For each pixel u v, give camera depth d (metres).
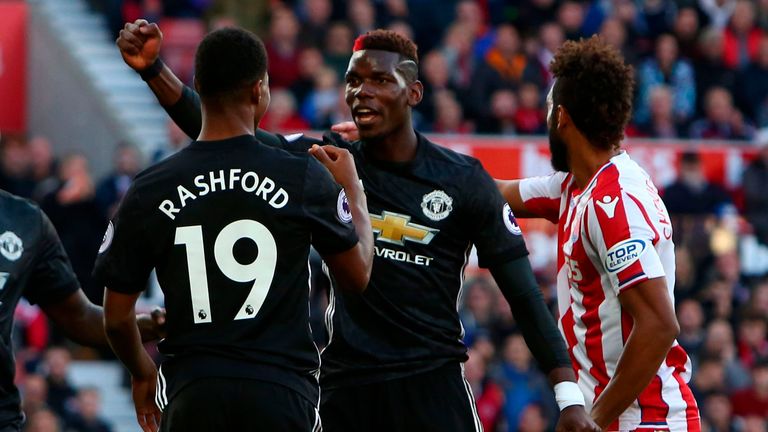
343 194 15.73
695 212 44.41
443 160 18.36
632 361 16.81
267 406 15.08
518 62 49.53
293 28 49.16
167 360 15.55
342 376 18.11
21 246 17.39
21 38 51.50
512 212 19.39
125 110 52.47
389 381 17.97
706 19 54.72
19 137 51.38
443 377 18.16
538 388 38.62
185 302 15.25
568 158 18.25
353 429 18.05
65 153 51.81
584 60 17.86
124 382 42.09
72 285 18.11
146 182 15.47
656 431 17.50
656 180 44.66
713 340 40.94
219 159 15.44
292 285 15.37
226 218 15.27
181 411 15.14
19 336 40.44
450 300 18.33
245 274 15.20
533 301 17.89
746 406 40.88
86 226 40.88
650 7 54.34
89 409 37.91
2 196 17.55
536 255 40.38
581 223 17.61
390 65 18.05
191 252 15.24
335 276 16.06
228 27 15.89
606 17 53.66
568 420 17.09
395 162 18.22
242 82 15.59
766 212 44.91
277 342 15.26
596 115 17.77
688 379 18.00
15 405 17.23
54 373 37.97
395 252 18.08
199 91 15.72
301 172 15.49
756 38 54.75
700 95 52.94
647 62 51.66
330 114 47.25
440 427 18.00
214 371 15.06
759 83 54.09
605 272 17.45
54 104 51.91
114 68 53.91
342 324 18.16
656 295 16.83
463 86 49.09
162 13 53.59
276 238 15.28
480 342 38.50
